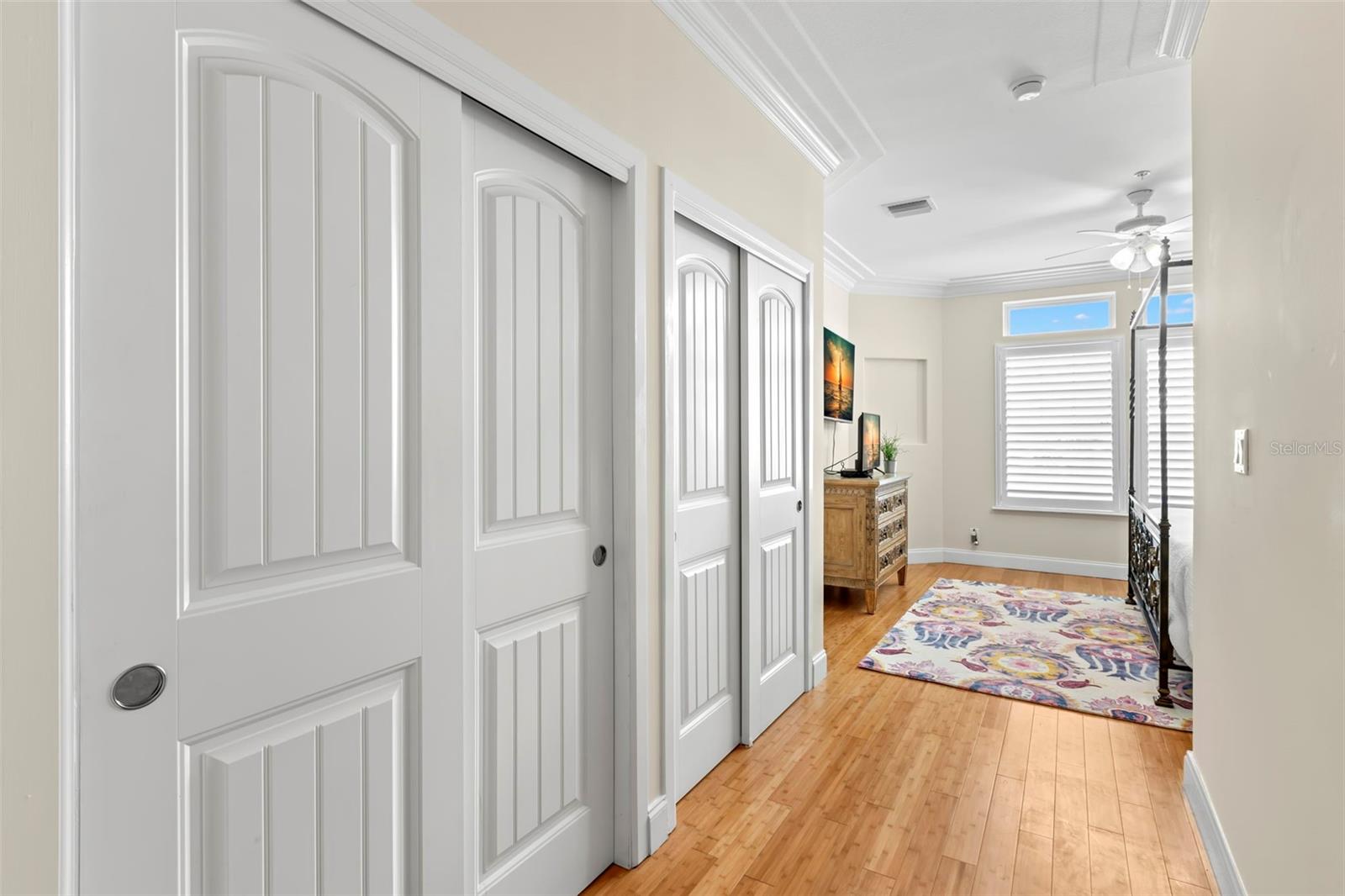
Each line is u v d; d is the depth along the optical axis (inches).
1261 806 57.3
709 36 85.0
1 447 29.9
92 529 33.1
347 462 45.1
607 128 68.1
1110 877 69.2
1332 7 42.0
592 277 68.8
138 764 34.8
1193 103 83.1
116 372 33.8
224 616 38.3
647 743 73.4
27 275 30.6
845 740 101.1
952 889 67.6
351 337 45.2
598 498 69.8
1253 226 59.2
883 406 239.0
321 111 43.3
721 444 95.7
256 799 40.5
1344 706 41.7
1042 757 94.6
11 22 30.2
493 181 57.9
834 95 104.6
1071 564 217.3
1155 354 205.9
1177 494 200.5
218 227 38.4
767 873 70.4
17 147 30.3
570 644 66.4
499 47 55.4
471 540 55.7
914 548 237.6
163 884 35.9
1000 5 83.7
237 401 39.2
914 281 230.8
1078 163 132.0
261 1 39.9
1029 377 225.8
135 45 34.5
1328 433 43.9
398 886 48.9
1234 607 66.2
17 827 30.8
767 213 104.9
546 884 63.2
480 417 56.8
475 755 56.2
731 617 98.8
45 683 31.3
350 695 45.8
